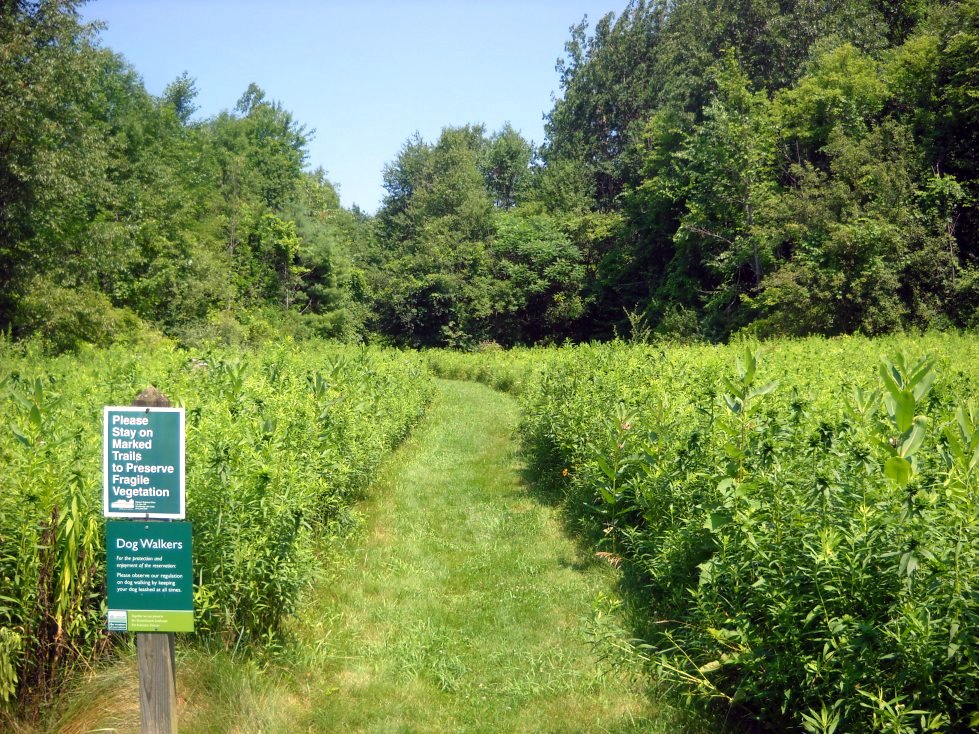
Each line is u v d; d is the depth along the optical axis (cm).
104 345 2577
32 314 2422
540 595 666
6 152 2358
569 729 448
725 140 3691
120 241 2809
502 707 488
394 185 6906
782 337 2859
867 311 2877
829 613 363
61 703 399
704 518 509
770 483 416
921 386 383
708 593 439
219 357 1005
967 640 315
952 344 1748
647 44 5581
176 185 3875
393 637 579
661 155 4528
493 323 5416
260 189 5428
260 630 502
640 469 672
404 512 945
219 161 5050
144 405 350
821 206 3192
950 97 3266
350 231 6838
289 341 1583
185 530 344
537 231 5378
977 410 384
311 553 579
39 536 405
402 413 1363
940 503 351
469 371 3195
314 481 650
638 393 873
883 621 350
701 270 4184
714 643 433
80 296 2519
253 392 769
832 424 481
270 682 462
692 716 432
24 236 2489
